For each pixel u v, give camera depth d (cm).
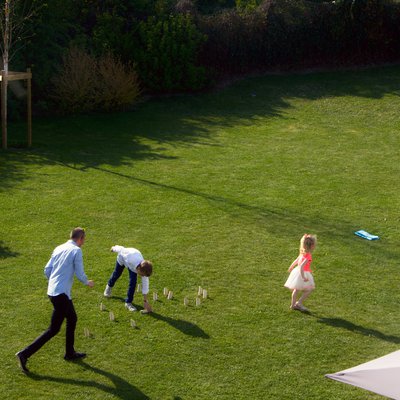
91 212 1588
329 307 1195
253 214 1602
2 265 1309
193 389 958
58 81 2452
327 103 2586
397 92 2678
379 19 2942
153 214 1587
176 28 2688
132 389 955
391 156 2067
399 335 1109
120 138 2202
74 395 938
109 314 1145
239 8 2973
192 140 2195
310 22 2908
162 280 1271
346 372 777
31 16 2498
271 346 1068
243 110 2539
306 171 1916
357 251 1418
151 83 2647
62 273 987
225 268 1329
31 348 982
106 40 2647
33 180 1791
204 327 1117
